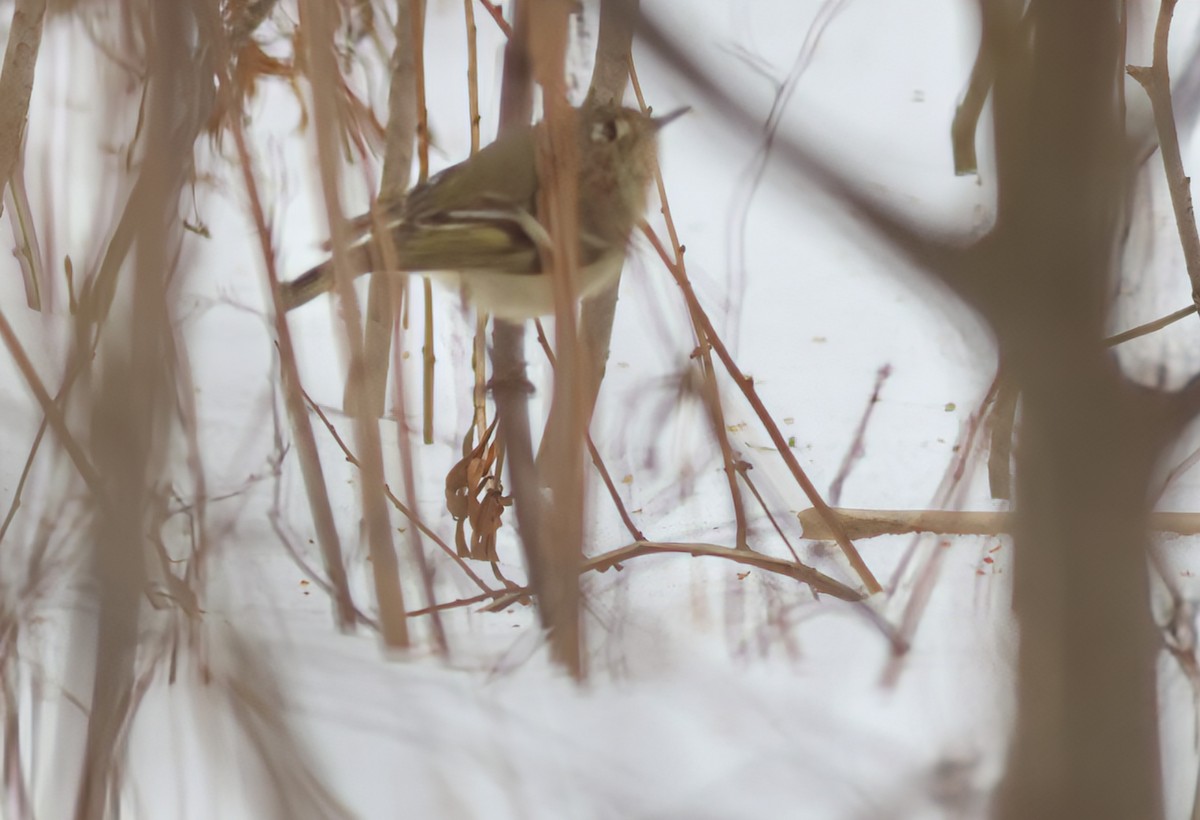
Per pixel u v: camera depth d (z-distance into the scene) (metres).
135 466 3.41
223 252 6.30
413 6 6.04
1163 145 4.69
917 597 5.45
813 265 10.13
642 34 2.20
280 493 5.91
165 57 3.21
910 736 4.30
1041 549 2.09
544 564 4.86
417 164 7.56
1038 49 1.92
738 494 6.05
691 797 3.92
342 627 5.02
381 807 3.74
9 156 5.28
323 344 8.24
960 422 5.92
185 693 3.89
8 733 4.09
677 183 10.34
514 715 4.41
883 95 11.43
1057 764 2.11
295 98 6.71
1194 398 2.02
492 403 6.85
